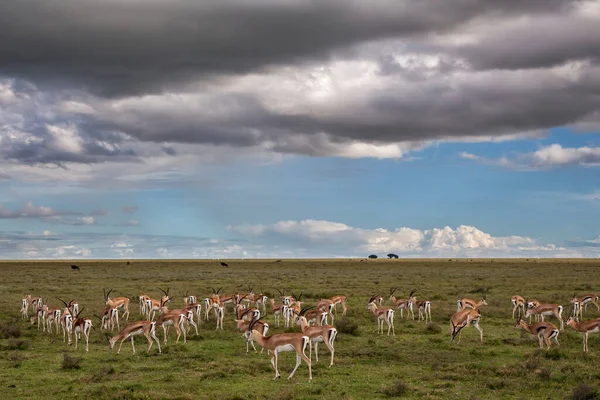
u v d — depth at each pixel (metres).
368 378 18.25
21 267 111.25
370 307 33.91
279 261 165.50
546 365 19.86
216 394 16.12
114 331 29.02
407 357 21.67
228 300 37.47
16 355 21.81
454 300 43.06
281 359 21.58
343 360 21.16
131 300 44.00
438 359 21.42
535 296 44.88
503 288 54.09
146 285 59.31
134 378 18.42
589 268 100.38
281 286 56.97
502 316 33.75
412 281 65.44
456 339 25.61
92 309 37.59
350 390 16.67
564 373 18.39
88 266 119.19
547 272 85.94
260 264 137.00
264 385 17.34
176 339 26.73
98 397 16.05
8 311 37.56
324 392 16.39
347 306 39.41
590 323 22.33
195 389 16.83
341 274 83.00
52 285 59.16
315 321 28.45
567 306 38.38
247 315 28.42
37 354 23.05
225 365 20.19
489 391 16.58
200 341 26.12
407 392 16.20
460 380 18.00
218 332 28.75
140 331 23.05
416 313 36.09
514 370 18.78
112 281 66.38
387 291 50.66
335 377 18.42
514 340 24.84
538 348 23.39
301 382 17.72
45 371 19.83
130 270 98.38
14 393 16.61
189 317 27.20
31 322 32.22
